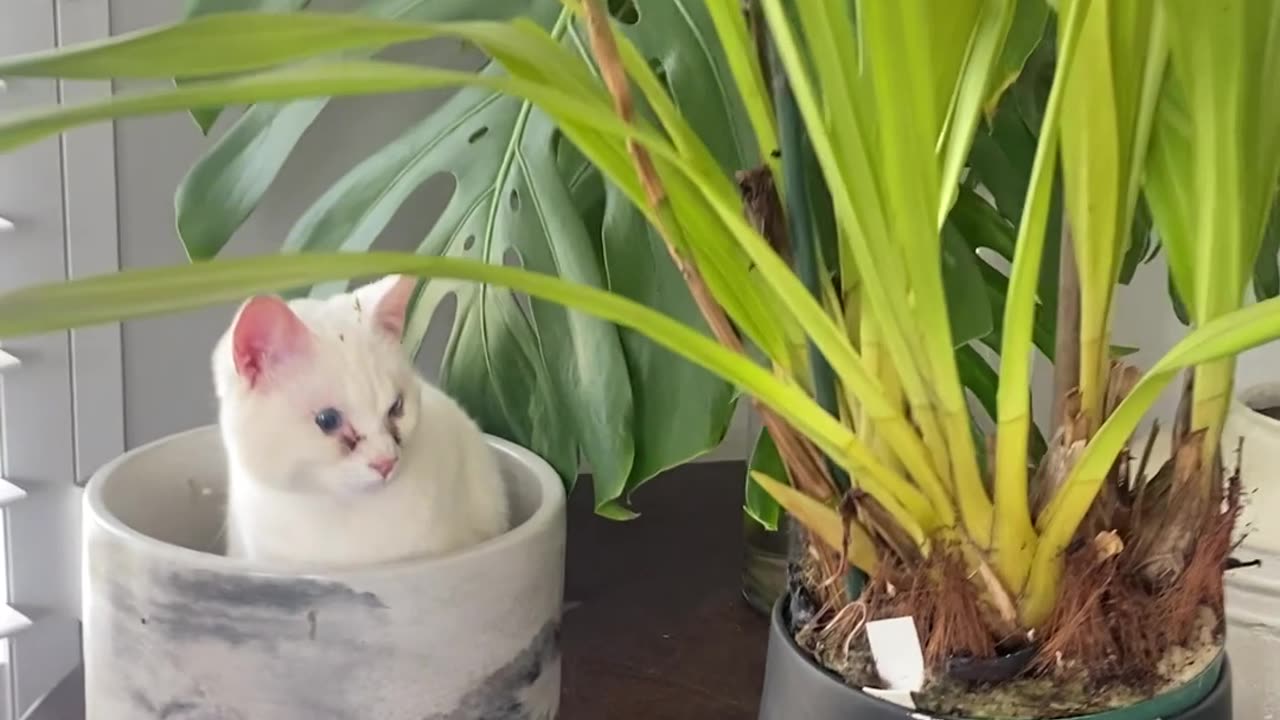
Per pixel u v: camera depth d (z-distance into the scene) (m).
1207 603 0.43
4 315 0.27
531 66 0.38
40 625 0.84
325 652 0.50
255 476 0.57
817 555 0.44
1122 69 0.39
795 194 0.42
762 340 0.43
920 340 0.39
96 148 0.81
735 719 0.66
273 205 0.89
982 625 0.40
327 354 0.57
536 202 0.68
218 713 0.51
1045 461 0.42
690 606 0.79
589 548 0.88
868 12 0.35
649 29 0.66
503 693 0.54
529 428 0.66
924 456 0.40
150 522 0.61
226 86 0.30
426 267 0.33
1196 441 0.41
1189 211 0.42
